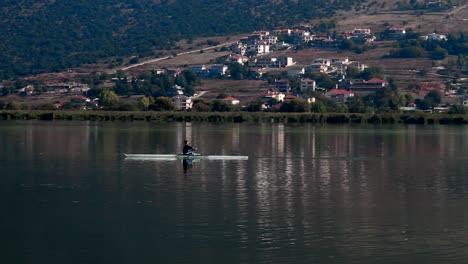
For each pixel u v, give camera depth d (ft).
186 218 443.73
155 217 446.19
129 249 383.04
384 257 371.56
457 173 649.20
